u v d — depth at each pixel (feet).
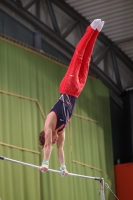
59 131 18.80
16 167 27.86
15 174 27.66
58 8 37.17
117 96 40.63
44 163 18.30
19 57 30.14
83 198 32.32
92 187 33.53
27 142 28.96
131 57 41.04
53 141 18.65
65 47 36.94
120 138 39.55
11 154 27.68
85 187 32.89
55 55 36.40
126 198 35.37
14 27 33.24
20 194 27.55
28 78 30.40
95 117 35.70
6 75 28.81
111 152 36.37
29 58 30.96
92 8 36.83
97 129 35.50
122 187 35.76
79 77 19.02
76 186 32.09
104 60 40.14
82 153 33.30
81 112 34.37
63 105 18.33
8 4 32.58
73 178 32.04
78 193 32.04
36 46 34.27
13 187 27.32
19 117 28.89
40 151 29.73
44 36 35.88
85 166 33.24
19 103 29.19
